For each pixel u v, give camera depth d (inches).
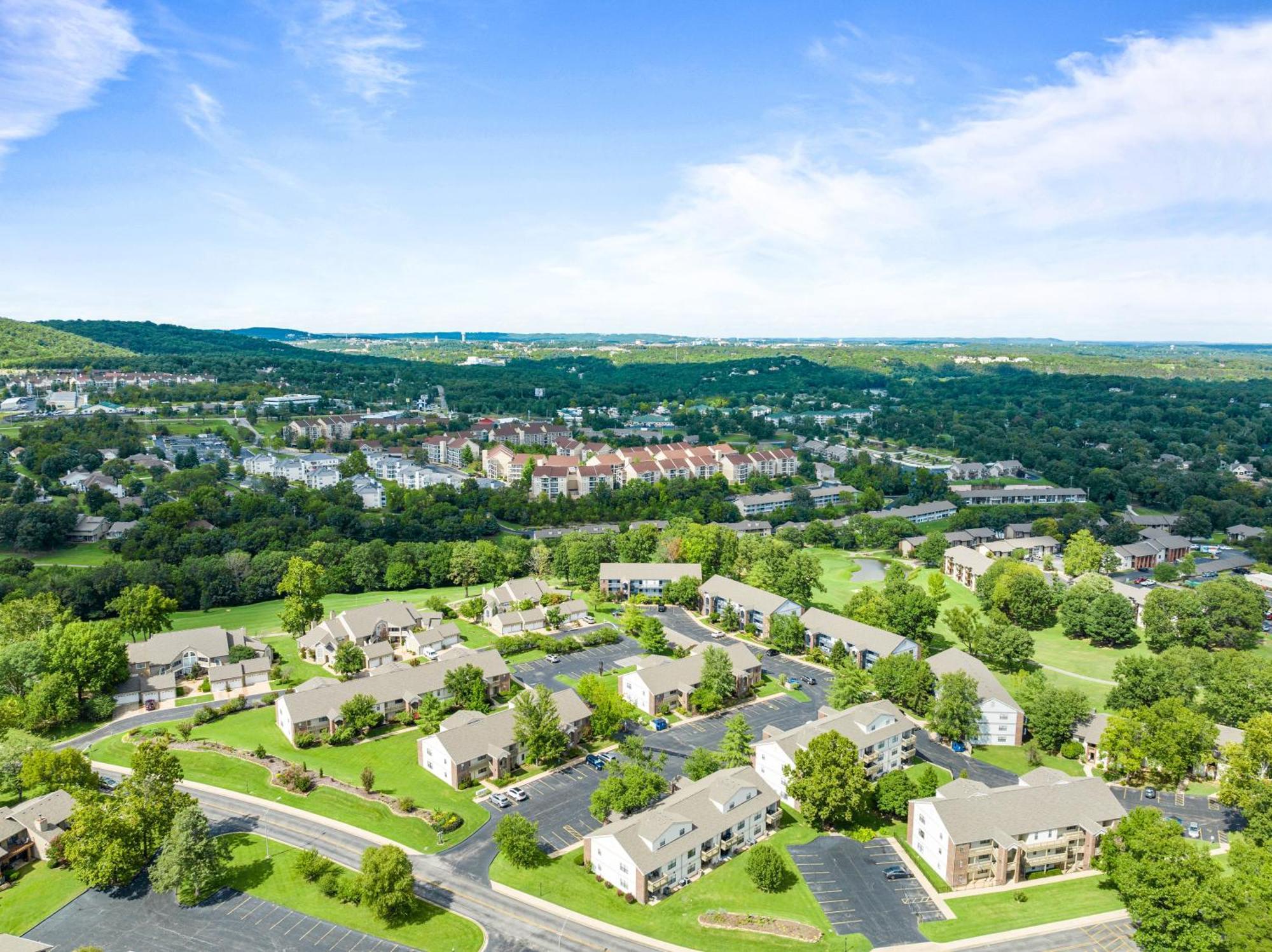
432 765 5733.3
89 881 4493.1
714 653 6909.5
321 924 4224.9
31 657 6437.0
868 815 5344.5
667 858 4517.7
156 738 6063.0
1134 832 4488.2
